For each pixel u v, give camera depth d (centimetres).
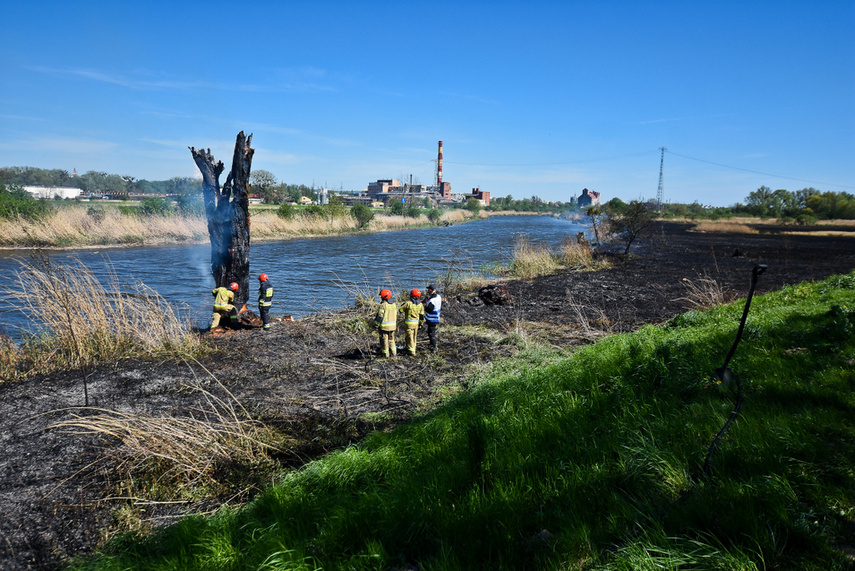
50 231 3288
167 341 1110
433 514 394
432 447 537
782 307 1030
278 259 3058
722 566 280
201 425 634
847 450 385
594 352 824
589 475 409
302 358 1048
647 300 1717
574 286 2052
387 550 370
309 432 683
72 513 501
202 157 1271
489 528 362
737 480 371
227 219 1299
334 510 416
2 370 930
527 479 427
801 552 296
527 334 1204
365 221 5853
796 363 607
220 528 425
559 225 8538
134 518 488
